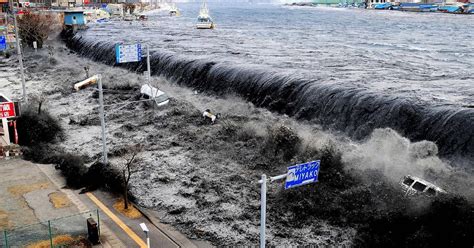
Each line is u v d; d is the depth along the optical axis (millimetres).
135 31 131875
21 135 42375
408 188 29641
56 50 102125
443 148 34812
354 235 27016
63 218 26578
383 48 92375
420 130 36906
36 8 155625
